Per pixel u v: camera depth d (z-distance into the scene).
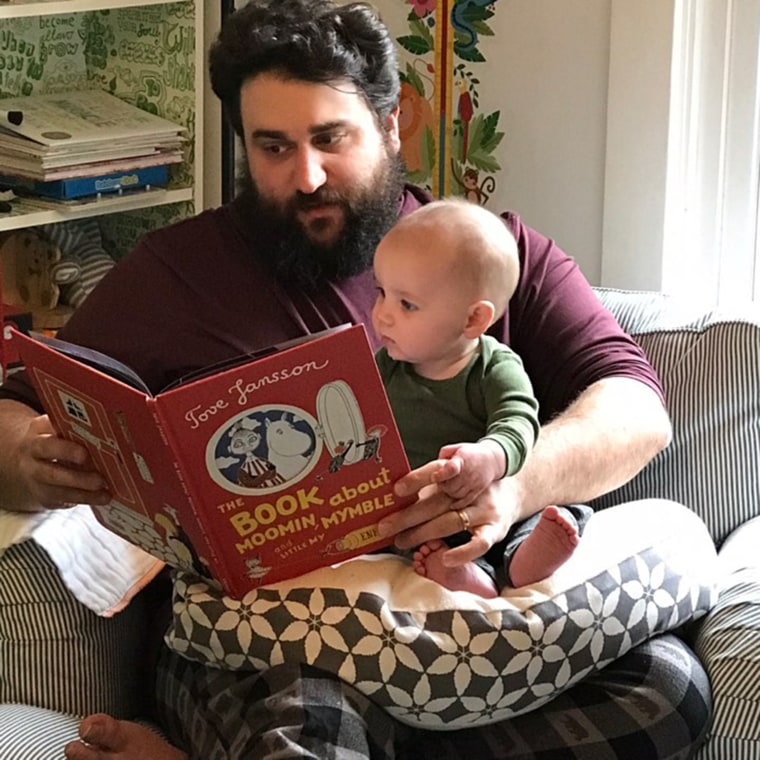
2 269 2.29
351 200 1.60
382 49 1.63
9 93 2.38
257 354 1.27
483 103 2.21
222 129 2.30
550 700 1.37
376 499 1.31
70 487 1.42
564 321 1.69
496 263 1.42
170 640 1.37
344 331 1.20
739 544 1.66
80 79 2.47
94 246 2.38
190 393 1.18
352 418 1.25
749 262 2.13
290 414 1.23
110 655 1.51
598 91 2.08
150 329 1.63
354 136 1.60
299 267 1.61
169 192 2.26
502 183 2.23
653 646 1.42
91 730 1.34
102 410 1.26
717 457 1.74
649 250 2.08
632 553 1.44
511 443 1.35
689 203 2.12
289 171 1.58
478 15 2.18
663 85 2.00
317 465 1.26
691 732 1.37
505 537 1.46
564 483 1.49
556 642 1.33
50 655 1.47
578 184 2.15
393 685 1.29
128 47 2.37
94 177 2.16
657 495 1.75
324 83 1.57
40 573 1.46
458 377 1.45
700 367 1.76
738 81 2.04
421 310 1.41
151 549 1.42
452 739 1.35
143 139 2.22
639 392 1.63
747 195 2.09
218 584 1.36
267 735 1.23
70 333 1.67
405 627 1.30
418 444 1.45
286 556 1.32
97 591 1.47
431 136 2.29
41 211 2.11
